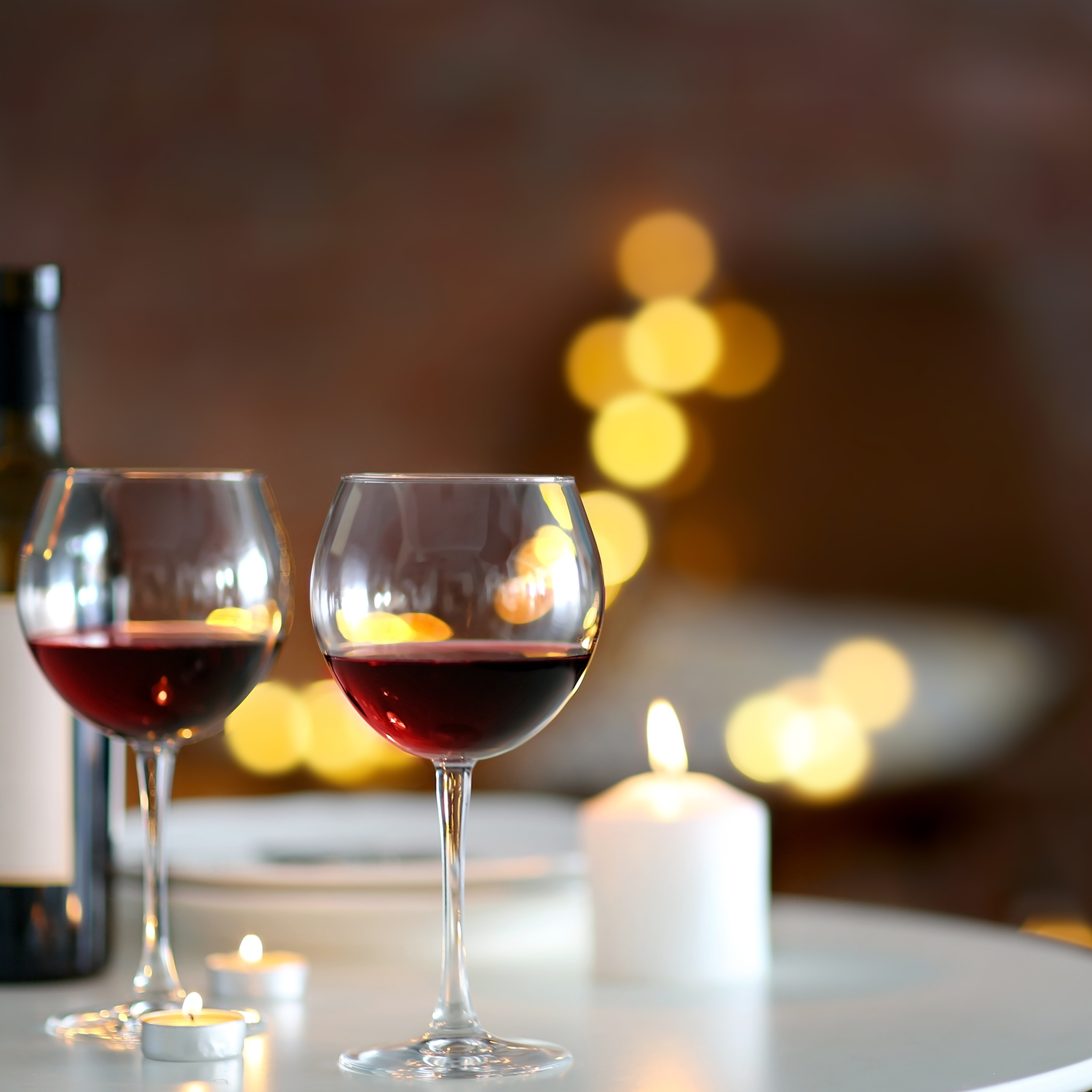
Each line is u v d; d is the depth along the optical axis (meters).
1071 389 4.12
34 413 0.98
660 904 0.93
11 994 0.91
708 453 4.18
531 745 3.96
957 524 4.18
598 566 0.75
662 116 4.05
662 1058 0.72
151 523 0.79
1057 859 3.96
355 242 4.01
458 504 0.72
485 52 3.96
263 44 3.89
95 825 0.96
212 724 0.82
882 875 3.92
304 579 3.94
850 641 4.14
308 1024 0.82
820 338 4.17
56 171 3.84
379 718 0.73
